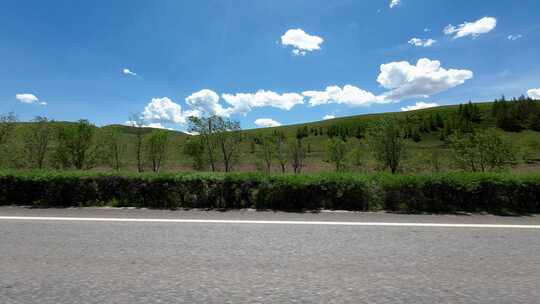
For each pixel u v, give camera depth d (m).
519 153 28.33
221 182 8.65
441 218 7.17
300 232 5.91
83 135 26.83
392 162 27.00
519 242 5.39
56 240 5.34
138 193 8.84
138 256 4.61
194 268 4.18
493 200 8.37
